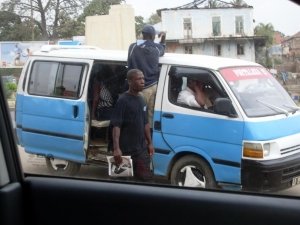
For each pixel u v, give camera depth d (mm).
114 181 3066
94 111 5637
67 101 5793
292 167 4566
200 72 5086
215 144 4801
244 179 4590
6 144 2910
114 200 2973
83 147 5477
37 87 5910
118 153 4633
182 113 5066
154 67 5141
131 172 4598
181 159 5070
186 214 2830
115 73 5633
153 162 5152
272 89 4758
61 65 5977
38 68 6020
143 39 4676
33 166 4582
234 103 4793
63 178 3137
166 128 5148
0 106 2891
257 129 4605
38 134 5711
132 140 4625
